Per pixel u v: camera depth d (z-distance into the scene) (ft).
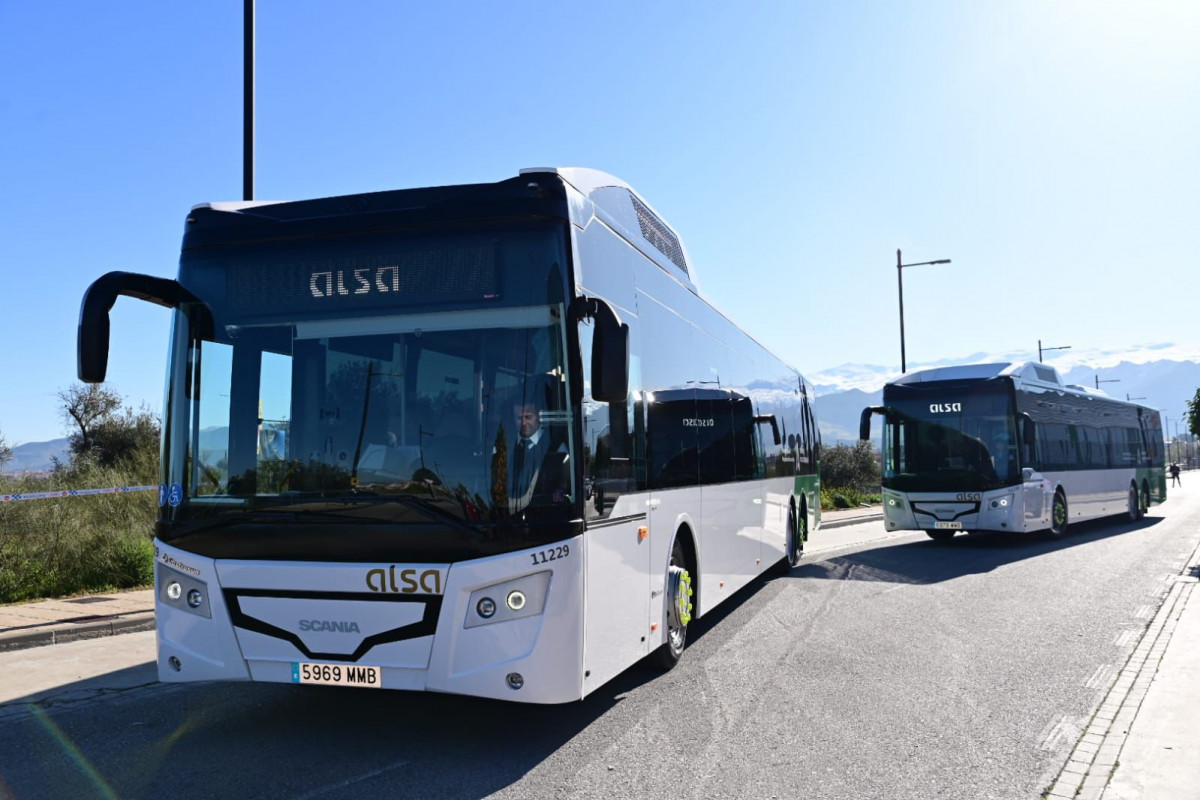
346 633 18.21
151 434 71.72
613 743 19.83
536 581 17.85
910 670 26.66
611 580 20.20
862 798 16.71
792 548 49.83
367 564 18.07
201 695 24.04
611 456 20.52
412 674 17.90
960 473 61.72
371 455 18.45
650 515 23.44
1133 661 27.61
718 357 33.12
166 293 19.77
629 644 21.52
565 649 17.89
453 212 19.10
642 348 23.91
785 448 48.19
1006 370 62.44
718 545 31.32
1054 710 22.48
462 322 18.69
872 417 65.72
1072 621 34.37
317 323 19.20
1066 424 72.64
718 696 23.82
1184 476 413.18
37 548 39.73
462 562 17.74
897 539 73.20
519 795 16.65
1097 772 17.94
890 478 64.13
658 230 27.37
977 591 42.16
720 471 32.04
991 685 24.91
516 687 17.63
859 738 20.25
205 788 17.02
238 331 19.53
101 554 40.81
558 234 18.84
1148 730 20.63
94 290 18.62
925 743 19.90
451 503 17.89
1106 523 93.15
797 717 21.86
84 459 58.75
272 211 19.94
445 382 18.48
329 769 18.07
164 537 19.53
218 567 18.89
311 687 24.82
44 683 25.21
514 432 18.13
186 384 19.65
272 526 18.60
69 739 20.21
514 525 17.78
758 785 17.31
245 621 18.78
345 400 18.78
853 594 41.55
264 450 19.01
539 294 18.62
